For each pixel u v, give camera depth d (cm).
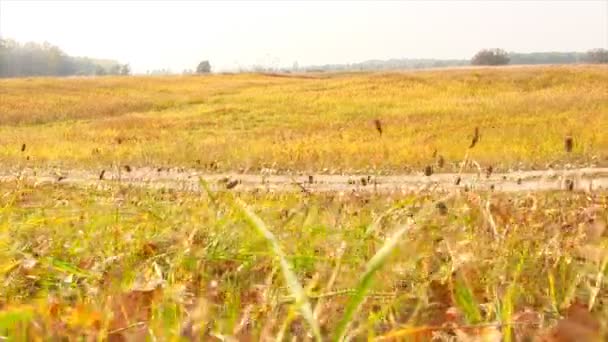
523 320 219
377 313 223
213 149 3441
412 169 2489
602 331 195
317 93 7862
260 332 218
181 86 8994
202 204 554
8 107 6656
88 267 331
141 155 3180
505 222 411
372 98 7200
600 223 359
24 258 333
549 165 2272
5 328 201
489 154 2770
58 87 8619
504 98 6512
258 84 9100
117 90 8488
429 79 8556
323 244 348
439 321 224
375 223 325
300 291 162
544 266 293
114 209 525
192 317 218
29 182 902
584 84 7850
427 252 293
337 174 2377
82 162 2792
